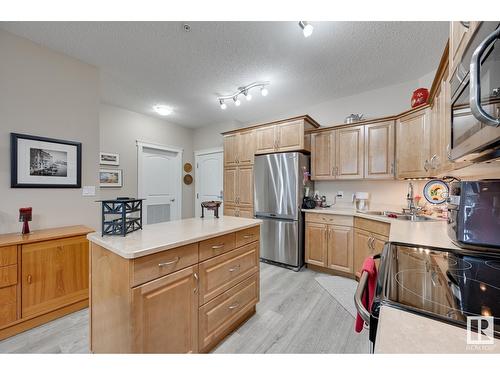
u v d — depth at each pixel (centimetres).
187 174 482
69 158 224
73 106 227
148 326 110
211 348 151
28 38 197
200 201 484
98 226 245
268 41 199
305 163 322
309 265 307
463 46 86
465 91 82
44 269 180
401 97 279
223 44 204
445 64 140
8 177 192
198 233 142
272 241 320
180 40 199
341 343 157
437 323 50
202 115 409
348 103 321
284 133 318
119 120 368
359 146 282
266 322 182
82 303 201
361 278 79
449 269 81
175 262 123
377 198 295
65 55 221
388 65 238
